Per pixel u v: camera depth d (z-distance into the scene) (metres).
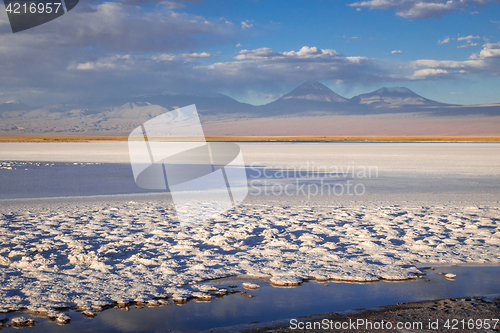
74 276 4.66
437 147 49.69
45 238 6.48
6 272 4.79
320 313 3.73
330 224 7.70
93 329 3.40
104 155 34.78
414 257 5.47
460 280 4.64
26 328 3.42
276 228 7.36
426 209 9.41
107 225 7.49
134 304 3.95
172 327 3.45
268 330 3.36
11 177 17.02
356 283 4.54
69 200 10.78
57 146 54.97
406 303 3.96
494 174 18.45
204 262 5.21
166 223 7.65
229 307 3.87
